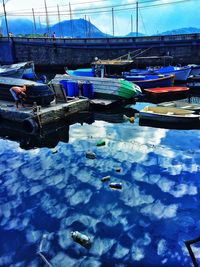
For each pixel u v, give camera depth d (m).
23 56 45.34
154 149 11.25
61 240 6.25
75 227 6.66
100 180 8.80
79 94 20.17
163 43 34.97
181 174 9.04
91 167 9.77
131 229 6.52
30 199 7.89
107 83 20.06
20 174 9.45
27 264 5.63
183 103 18.61
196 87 26.75
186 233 6.35
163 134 13.27
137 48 36.72
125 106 20.34
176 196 7.78
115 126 14.98
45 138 13.35
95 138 12.93
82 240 6.13
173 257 5.67
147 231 6.45
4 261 5.73
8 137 13.71
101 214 7.11
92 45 39.28
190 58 34.28
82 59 40.91
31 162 10.42
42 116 14.48
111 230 6.52
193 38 33.34
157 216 6.96
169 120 15.00
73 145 12.11
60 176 9.19
